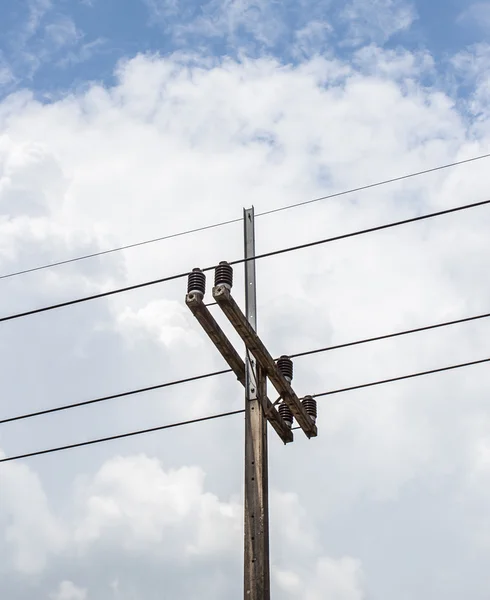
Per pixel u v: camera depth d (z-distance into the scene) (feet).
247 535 43.86
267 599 42.11
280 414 51.08
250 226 52.75
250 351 48.52
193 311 46.52
